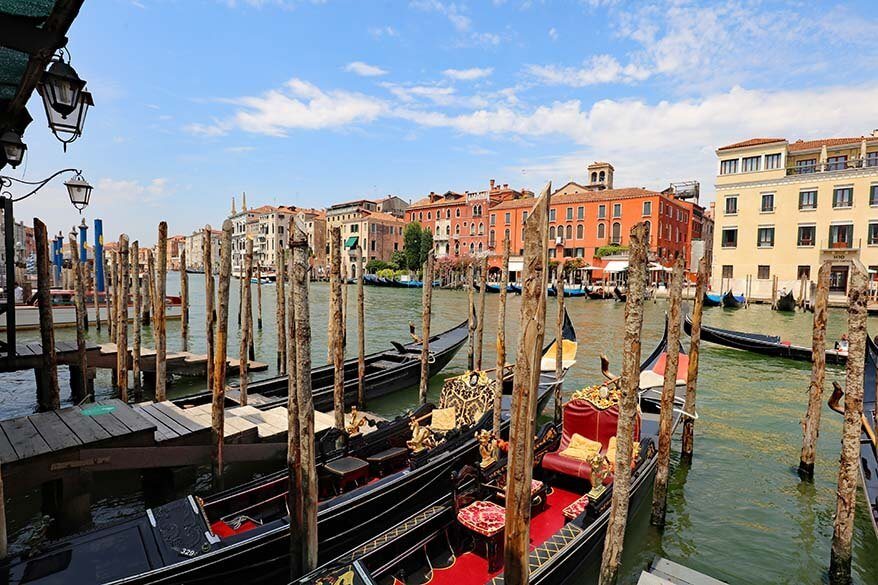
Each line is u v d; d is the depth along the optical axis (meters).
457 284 52.38
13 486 5.22
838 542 5.24
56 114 4.10
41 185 6.21
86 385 10.45
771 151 35.00
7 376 14.43
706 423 10.41
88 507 5.74
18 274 24.47
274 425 7.82
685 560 5.74
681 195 60.34
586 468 6.27
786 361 17.19
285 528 4.77
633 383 4.20
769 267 35.25
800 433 9.81
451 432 6.96
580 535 5.02
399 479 5.84
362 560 4.49
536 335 2.85
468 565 4.98
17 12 3.34
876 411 6.78
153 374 12.67
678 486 7.51
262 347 19.47
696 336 8.01
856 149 34.16
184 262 16.16
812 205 33.53
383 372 12.09
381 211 79.50
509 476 3.04
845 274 32.72
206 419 7.43
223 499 5.46
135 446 6.09
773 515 6.71
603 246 47.59
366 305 37.19
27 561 4.07
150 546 4.34
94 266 24.45
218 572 4.34
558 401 9.89
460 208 59.97
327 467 6.02
